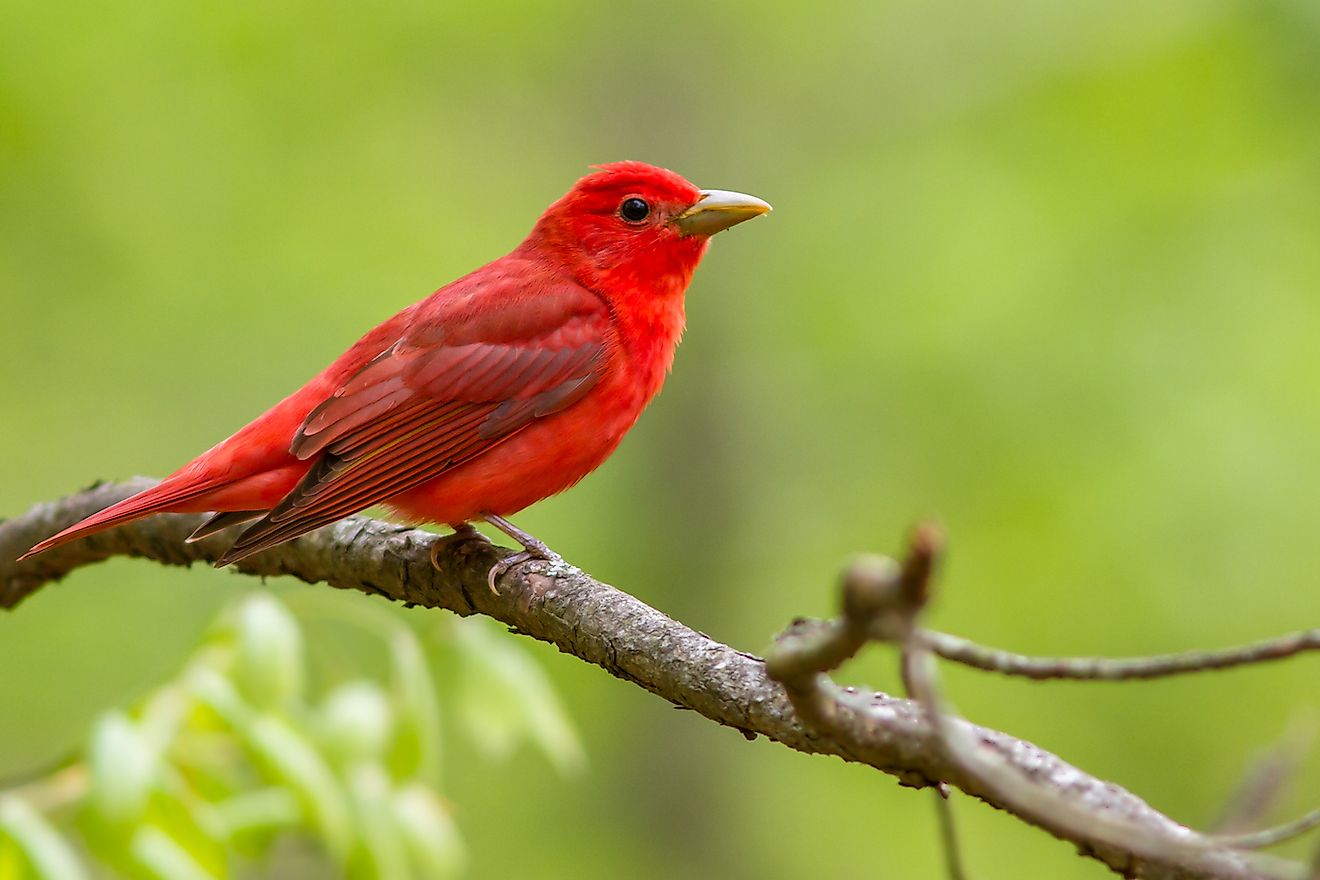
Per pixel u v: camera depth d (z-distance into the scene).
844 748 4.34
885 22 18.09
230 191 16.00
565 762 6.95
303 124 16.52
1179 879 4.10
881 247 17.20
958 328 16.36
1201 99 16.28
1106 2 16.92
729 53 18.31
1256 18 14.68
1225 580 14.61
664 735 16.31
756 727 5.09
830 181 18.09
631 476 17.69
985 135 17.47
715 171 18.23
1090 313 15.92
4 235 15.09
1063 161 16.83
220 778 6.50
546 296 7.96
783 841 15.88
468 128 17.77
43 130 14.77
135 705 6.52
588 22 17.77
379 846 6.45
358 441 7.43
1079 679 4.03
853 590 3.42
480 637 6.93
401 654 6.81
